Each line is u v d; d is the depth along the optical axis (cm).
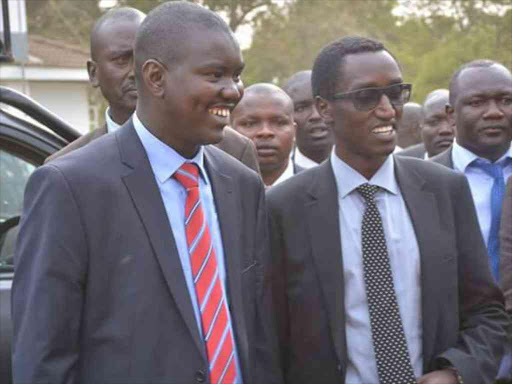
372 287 287
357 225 294
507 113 412
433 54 1622
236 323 250
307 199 298
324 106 303
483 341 290
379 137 291
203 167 261
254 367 261
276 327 285
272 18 2122
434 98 605
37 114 375
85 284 239
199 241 247
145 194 245
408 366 283
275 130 444
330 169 300
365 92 290
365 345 286
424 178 300
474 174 417
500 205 408
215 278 247
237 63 247
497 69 415
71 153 250
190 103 242
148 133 251
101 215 240
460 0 1634
